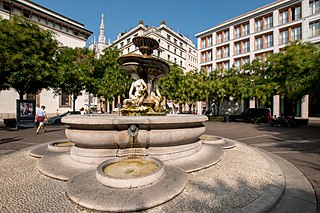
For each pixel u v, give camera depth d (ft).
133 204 8.76
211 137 28.25
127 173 11.89
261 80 63.36
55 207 9.11
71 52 68.28
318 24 79.82
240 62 107.65
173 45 150.20
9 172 13.93
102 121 13.96
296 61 48.29
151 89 26.55
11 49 41.47
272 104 88.99
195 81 76.23
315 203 10.03
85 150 15.08
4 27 41.52
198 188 11.12
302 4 83.41
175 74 85.56
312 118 80.94
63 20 98.73
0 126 51.39
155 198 9.28
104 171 12.20
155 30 131.03
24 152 20.54
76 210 8.82
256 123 66.18
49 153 18.60
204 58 127.95
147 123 14.35
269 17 96.12
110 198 9.19
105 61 75.46
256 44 101.04
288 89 51.29
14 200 9.83
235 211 8.77
